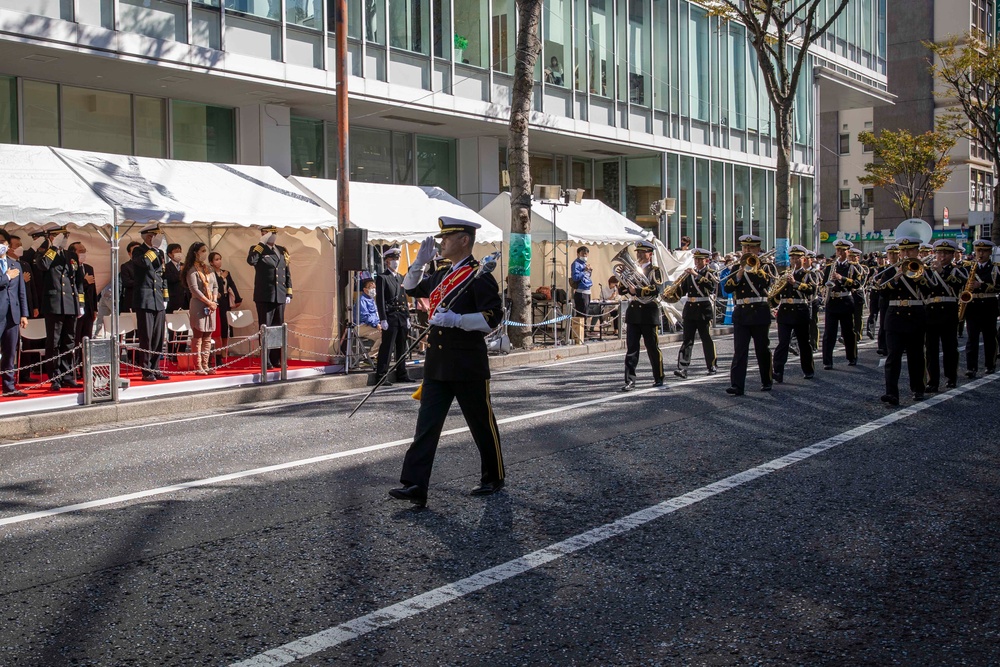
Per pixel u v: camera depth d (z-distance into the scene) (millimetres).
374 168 25562
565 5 28172
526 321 19062
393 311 14828
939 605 4914
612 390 13164
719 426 10086
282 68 20203
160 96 20859
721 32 36156
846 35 46000
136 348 12609
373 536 6172
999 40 43750
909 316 11523
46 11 16469
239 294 17234
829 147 67188
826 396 12297
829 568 5496
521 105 18859
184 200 13766
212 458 8844
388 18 22562
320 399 13266
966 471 7887
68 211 11859
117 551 5926
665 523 6402
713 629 4613
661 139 32562
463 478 7770
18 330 12172
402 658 4289
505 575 5391
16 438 10352
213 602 5020
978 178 63531
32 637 4566
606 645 4426
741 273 12594
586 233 22344
